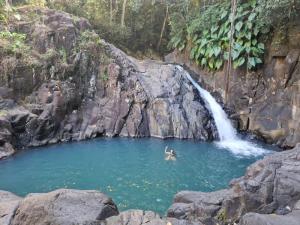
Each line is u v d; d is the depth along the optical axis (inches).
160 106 645.9
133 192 385.4
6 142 508.7
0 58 561.3
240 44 661.3
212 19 721.6
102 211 220.7
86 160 493.0
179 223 219.6
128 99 643.5
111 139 612.7
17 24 629.9
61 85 605.3
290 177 255.0
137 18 924.6
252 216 211.6
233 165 481.7
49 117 571.8
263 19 589.3
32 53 602.2
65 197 229.0
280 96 615.8
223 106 693.3
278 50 619.2
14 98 565.3
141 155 520.7
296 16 584.1
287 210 237.6
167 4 881.5
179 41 826.2
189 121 641.0
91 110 636.7
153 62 773.3
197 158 512.1
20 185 400.2
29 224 207.9
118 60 695.1
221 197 275.4
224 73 709.3
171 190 391.9
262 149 571.2
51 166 465.4
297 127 568.7
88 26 730.8
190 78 756.0
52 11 682.8
